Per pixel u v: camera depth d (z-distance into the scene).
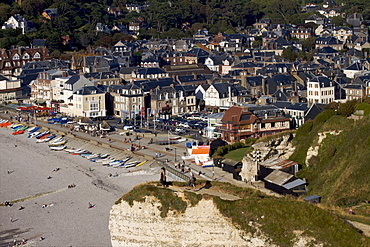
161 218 127.44
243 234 120.50
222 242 122.69
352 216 133.88
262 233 118.56
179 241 126.31
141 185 136.38
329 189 184.75
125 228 130.75
